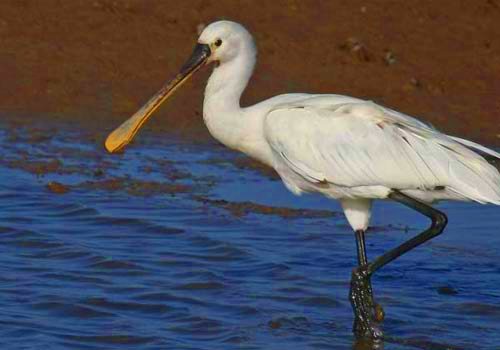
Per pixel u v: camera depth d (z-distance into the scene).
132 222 15.10
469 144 11.84
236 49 12.42
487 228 15.38
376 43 21.48
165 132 18.61
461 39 21.91
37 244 14.27
